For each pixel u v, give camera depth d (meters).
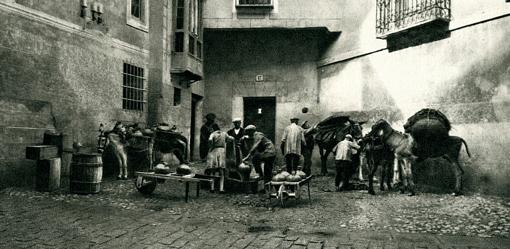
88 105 10.28
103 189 8.57
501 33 8.83
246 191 8.89
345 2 14.39
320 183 11.05
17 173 8.41
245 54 16.16
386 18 12.07
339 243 4.95
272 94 15.98
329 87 15.03
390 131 9.60
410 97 11.23
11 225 5.35
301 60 15.88
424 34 10.84
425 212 7.01
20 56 8.48
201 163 13.84
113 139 10.00
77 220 5.82
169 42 12.99
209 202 7.73
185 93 14.15
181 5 13.36
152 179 8.22
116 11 11.27
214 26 15.19
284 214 6.78
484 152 9.06
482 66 9.22
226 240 5.07
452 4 10.04
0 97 8.05
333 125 12.66
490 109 8.98
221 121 16.11
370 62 12.94
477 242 5.05
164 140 10.98
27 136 8.62
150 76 12.55
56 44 9.36
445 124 9.09
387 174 9.88
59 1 9.45
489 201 8.09
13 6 8.30
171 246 4.78
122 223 5.79
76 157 7.92
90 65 10.36
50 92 9.20
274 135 16.17
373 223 6.12
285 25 15.00
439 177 10.08
